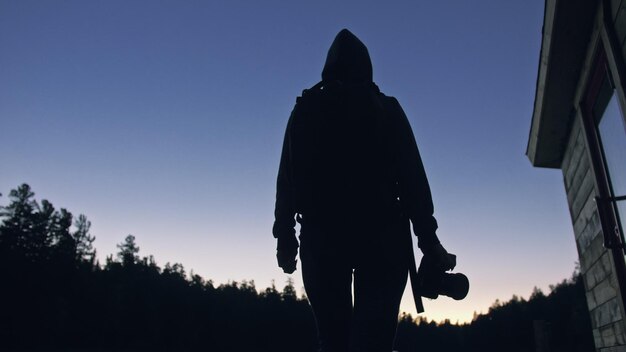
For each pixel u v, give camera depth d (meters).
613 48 3.73
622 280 4.55
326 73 1.62
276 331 104.81
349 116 1.47
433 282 1.45
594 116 4.89
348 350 1.39
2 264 80.31
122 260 112.94
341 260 1.44
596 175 4.92
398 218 1.49
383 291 1.42
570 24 4.36
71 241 92.44
